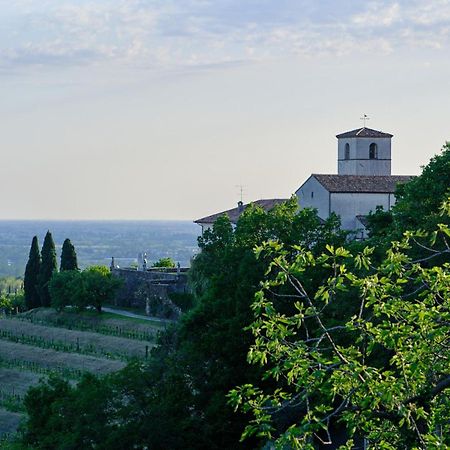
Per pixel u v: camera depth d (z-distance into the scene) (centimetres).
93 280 18238
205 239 12288
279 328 3072
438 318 2995
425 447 2939
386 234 9094
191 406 7869
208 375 8038
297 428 2966
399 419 2977
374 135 17862
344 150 18112
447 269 3259
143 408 7538
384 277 3184
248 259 8581
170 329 9681
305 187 15738
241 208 18438
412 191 8781
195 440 7562
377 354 4597
